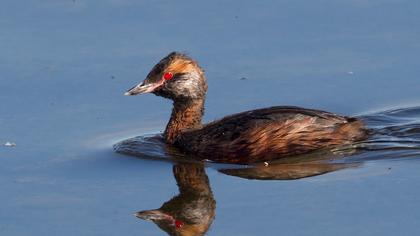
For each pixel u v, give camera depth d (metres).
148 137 17.88
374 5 22.39
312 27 21.58
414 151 16.55
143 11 22.59
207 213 14.91
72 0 23.17
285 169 16.30
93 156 17.14
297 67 20.11
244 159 16.69
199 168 16.61
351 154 16.59
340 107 18.66
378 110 18.42
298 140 16.64
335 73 19.81
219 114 18.62
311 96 19.09
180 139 17.39
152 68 18.50
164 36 21.42
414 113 18.22
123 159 17.02
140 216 14.98
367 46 20.75
